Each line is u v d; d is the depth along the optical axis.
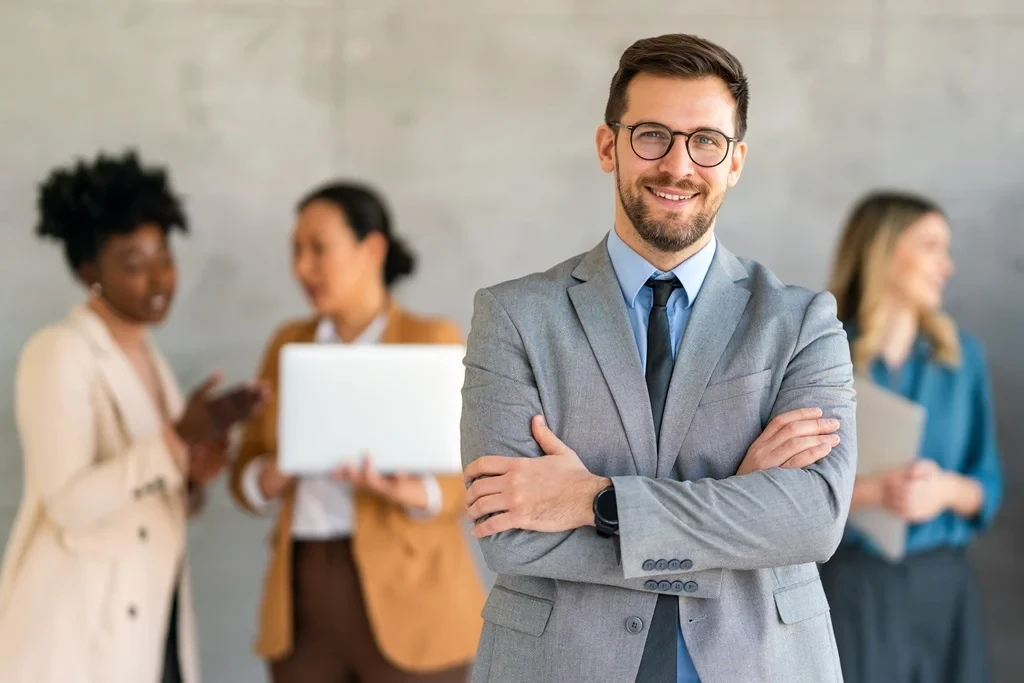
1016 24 3.98
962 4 4.00
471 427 1.92
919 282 3.39
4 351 4.04
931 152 4.01
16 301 4.05
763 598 1.82
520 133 4.09
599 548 1.78
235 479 3.40
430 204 4.10
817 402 1.86
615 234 1.97
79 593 2.89
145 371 3.25
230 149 4.09
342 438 3.08
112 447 3.04
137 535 3.01
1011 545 3.98
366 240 3.38
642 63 1.87
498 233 4.09
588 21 4.07
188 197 4.07
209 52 4.09
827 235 4.03
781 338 1.89
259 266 4.10
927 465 3.13
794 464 1.80
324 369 3.11
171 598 3.16
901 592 3.23
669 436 1.85
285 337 3.48
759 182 4.04
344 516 3.18
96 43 4.07
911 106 4.02
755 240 4.05
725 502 1.74
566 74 4.07
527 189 4.09
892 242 3.39
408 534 3.14
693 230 1.86
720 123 1.85
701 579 1.77
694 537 1.73
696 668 1.77
